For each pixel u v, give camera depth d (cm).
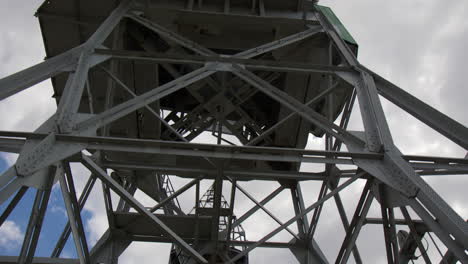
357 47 1180
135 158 1387
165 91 912
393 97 937
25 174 603
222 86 1317
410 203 670
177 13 1225
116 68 1127
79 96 812
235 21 1248
